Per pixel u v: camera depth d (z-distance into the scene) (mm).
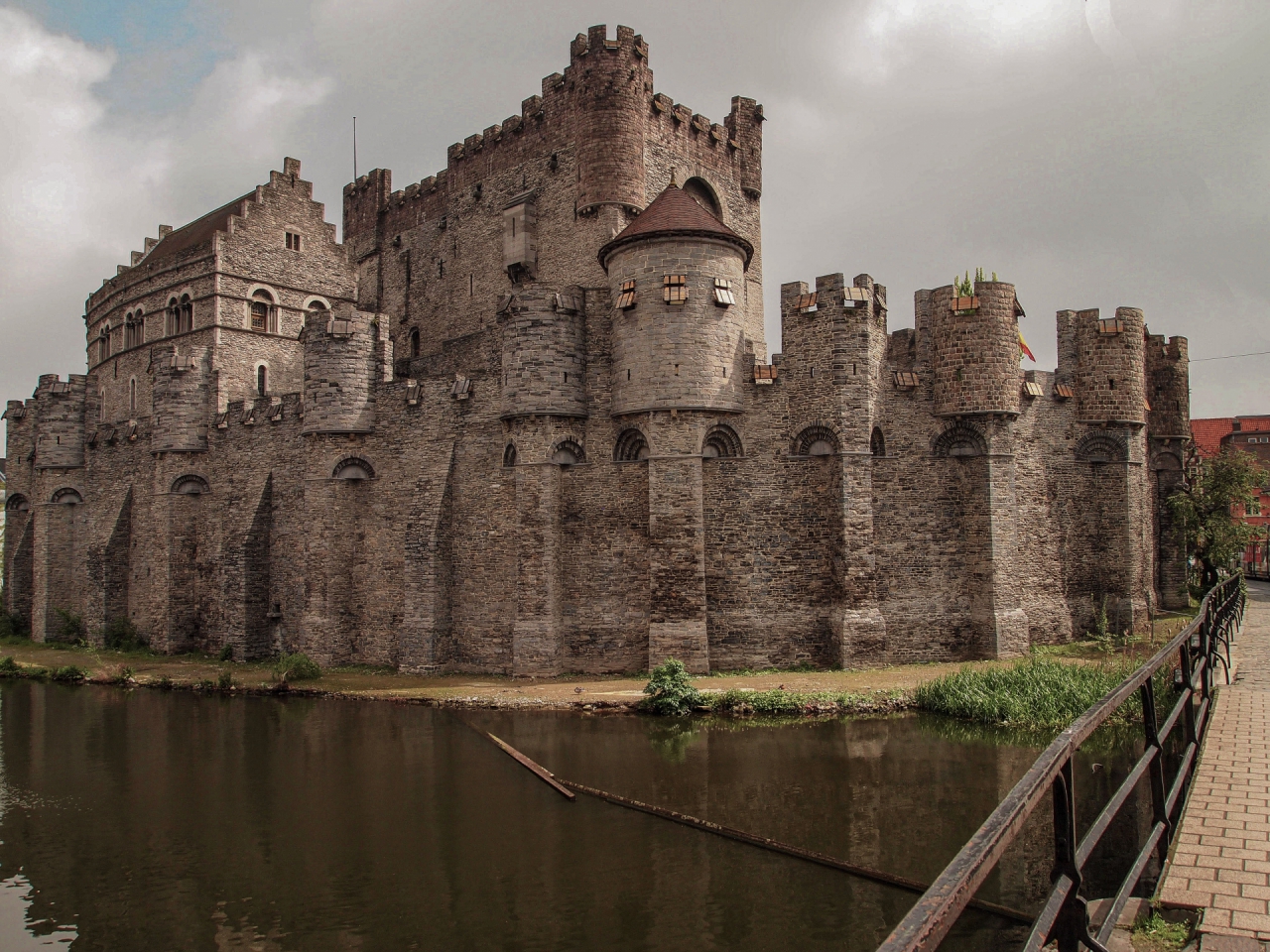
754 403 35906
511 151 50312
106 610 53875
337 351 41938
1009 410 35750
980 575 35750
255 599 46281
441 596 38938
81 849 20375
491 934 15664
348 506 42312
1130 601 39125
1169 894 8328
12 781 25484
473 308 52406
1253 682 18969
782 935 15070
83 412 61000
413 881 17875
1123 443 39656
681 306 34750
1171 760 18312
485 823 20641
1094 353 39594
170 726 32000
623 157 44188
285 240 59062
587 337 37000
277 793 23516
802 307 35406
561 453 36688
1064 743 5434
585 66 44812
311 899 17359
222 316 55781
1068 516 39250
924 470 36281
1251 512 48875
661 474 34781
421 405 40906
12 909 17500
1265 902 8086
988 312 35750
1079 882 5602
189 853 19906
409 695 33812
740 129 52031
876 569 35312
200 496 50844
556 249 47375
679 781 22812
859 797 21094
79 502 60438
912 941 3432
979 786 21547
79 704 37062
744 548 35312
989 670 30516
